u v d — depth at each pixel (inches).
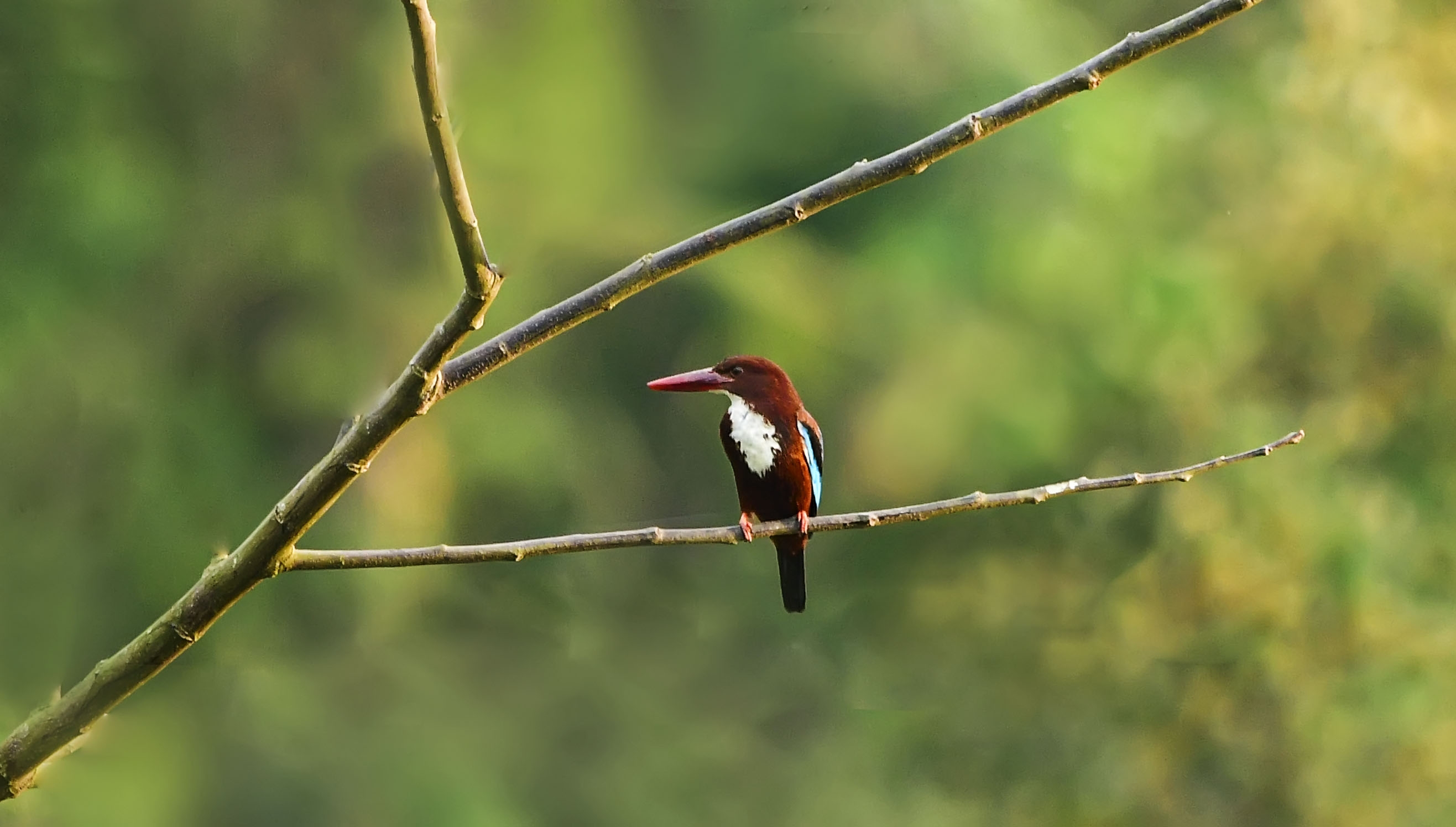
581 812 441.1
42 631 373.7
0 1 414.3
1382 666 515.5
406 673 435.5
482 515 493.0
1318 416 533.0
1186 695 530.3
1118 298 522.9
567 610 490.6
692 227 478.3
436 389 112.7
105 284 421.7
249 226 442.6
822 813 514.6
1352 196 536.4
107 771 341.1
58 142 419.8
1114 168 534.6
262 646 420.2
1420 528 533.0
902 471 530.3
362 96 457.1
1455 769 510.6
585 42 454.6
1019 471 534.0
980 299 524.1
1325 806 510.0
